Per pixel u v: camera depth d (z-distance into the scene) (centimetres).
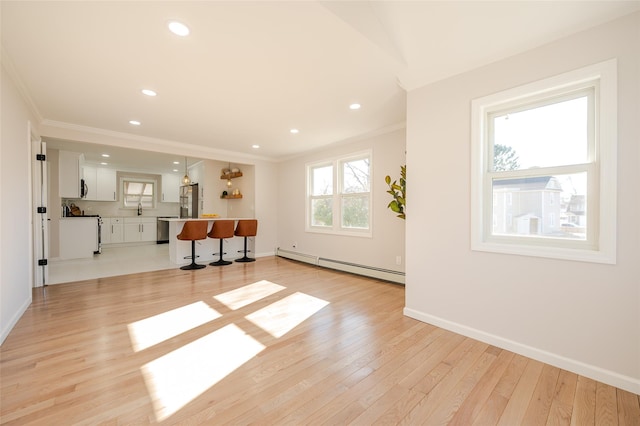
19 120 272
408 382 174
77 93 292
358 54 219
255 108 336
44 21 179
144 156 651
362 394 162
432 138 259
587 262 182
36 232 380
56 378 173
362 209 474
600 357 177
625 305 170
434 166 258
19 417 140
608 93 174
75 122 389
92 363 191
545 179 206
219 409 148
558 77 192
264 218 640
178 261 534
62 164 556
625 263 170
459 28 192
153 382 171
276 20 179
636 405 155
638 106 166
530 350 204
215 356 202
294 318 276
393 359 201
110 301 321
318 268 518
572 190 194
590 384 174
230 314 284
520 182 217
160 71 246
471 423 141
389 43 216
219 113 353
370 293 362
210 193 709
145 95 297
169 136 463
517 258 212
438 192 256
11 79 246
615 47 172
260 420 141
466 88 237
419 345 222
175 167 804
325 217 546
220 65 236
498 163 229
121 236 796
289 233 625
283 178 645
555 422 142
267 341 227
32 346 214
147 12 172
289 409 149
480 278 230
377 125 404
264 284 402
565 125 198
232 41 202
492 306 224
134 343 221
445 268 252
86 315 277
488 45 209
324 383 172
